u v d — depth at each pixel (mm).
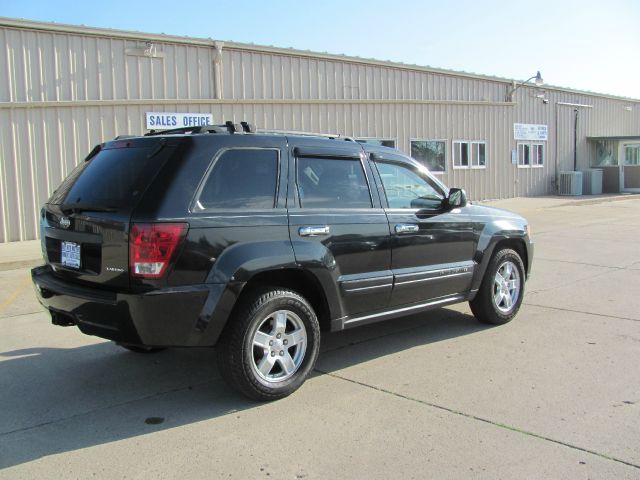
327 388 4719
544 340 5902
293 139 4820
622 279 8992
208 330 4121
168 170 4117
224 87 16688
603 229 15922
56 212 4656
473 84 24422
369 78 20359
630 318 6691
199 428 4035
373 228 5074
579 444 3684
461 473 3363
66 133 14133
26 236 13766
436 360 5348
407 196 5586
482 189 25234
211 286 4086
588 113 31016
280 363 4516
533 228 16406
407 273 5363
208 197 4207
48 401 4562
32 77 13711
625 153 33281
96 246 4180
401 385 4750
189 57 15969
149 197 4023
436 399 4441
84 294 4176
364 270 5047
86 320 4219
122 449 3746
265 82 17562
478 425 3979
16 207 13602
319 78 18906
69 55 14148
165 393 4703
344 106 19562
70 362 5496
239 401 4504
